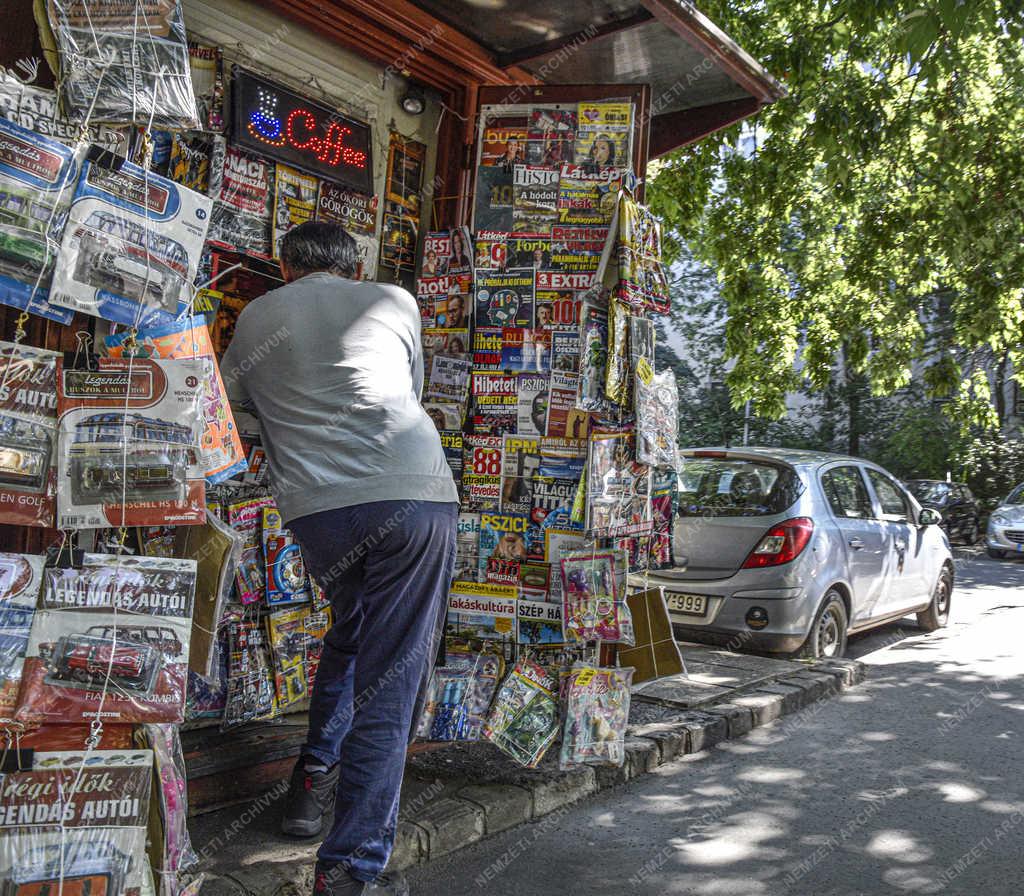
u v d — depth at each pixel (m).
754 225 11.07
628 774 4.17
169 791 2.10
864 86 9.02
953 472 21.91
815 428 25.12
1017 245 10.34
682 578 6.69
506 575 3.92
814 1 9.05
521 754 3.71
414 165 4.28
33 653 1.99
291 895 2.78
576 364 3.87
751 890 3.10
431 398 4.00
